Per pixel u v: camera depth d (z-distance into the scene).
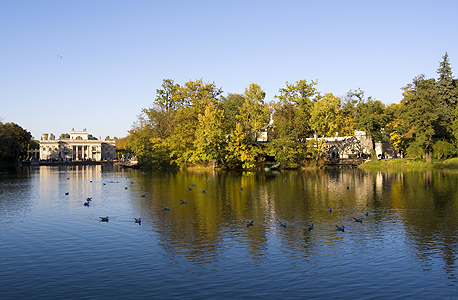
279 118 134.50
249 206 44.31
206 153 102.94
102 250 27.59
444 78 125.38
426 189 57.22
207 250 27.53
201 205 45.22
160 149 121.31
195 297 19.97
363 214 39.19
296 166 104.50
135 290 20.84
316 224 35.00
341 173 90.88
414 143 106.00
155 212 41.03
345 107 159.25
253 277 22.53
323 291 20.64
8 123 178.12
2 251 27.50
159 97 152.38
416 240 29.56
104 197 52.94
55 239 30.45
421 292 20.52
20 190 62.91
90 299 19.78
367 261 25.08
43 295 20.28
